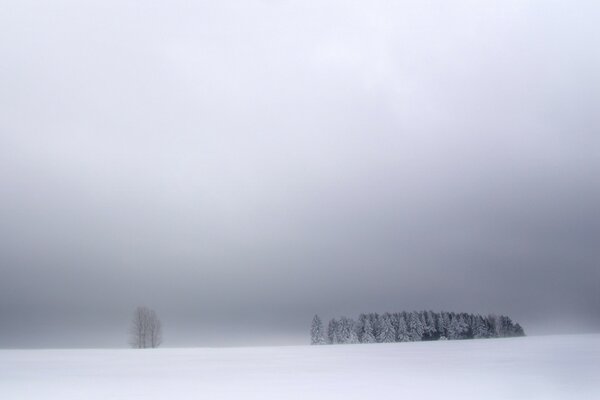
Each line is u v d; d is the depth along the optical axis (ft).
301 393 61.26
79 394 62.85
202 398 58.39
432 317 299.99
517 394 58.39
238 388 66.28
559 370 82.53
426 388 64.03
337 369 91.04
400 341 285.64
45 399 59.26
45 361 123.13
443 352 137.18
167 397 59.41
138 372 89.92
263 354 149.48
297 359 121.49
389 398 56.85
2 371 93.97
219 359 125.49
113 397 60.08
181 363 112.37
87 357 139.85
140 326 233.76
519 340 204.85
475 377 74.54
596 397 56.08
